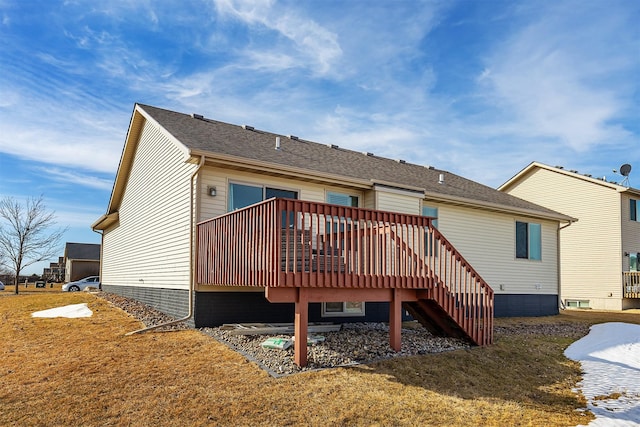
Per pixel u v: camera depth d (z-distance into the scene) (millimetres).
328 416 5375
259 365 6848
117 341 8133
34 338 8547
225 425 5035
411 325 11312
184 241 10172
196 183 9523
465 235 14273
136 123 13922
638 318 15766
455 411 5883
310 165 10820
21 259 31891
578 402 6742
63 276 47438
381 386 6422
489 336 9570
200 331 8922
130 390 5828
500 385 7195
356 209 7801
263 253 6934
